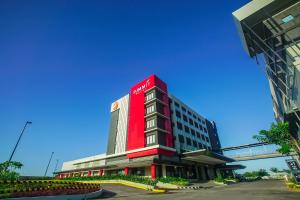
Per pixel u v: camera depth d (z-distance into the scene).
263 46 28.28
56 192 14.62
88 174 51.62
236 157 60.94
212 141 68.56
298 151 20.98
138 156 38.19
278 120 34.44
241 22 26.23
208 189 25.06
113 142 49.12
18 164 19.33
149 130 39.47
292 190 17.62
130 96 51.19
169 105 48.75
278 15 24.33
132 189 25.69
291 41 22.95
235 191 20.23
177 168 41.12
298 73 20.83
